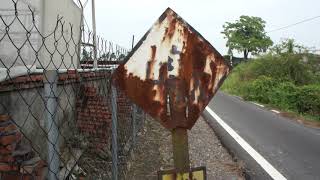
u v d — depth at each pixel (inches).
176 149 92.2
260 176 249.1
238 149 321.4
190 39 92.3
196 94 92.5
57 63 213.3
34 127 160.9
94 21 323.3
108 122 209.9
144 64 90.8
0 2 178.9
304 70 1044.5
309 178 248.5
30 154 133.0
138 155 268.7
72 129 198.7
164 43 91.6
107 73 202.8
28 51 185.3
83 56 197.2
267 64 1098.7
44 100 109.7
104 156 207.2
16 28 181.5
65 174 150.7
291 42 1094.4
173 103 91.6
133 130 270.4
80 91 206.4
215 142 339.0
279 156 302.0
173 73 91.7
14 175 123.9
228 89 1228.5
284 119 530.0
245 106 701.3
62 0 224.1
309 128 454.9
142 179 222.8
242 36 2169.0
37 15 190.9
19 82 144.2
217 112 568.1
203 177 92.8
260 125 457.1
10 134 127.6
